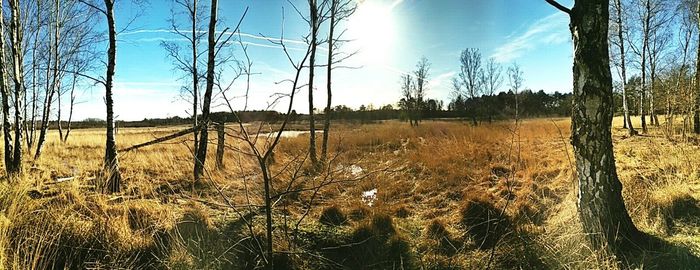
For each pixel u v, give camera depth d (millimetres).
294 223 5406
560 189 6570
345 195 7500
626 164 8008
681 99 12852
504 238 4844
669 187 5160
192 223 4852
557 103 43531
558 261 4043
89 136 25328
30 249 3980
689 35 17969
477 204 5879
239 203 6230
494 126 22641
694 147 8672
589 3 3771
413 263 4645
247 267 4371
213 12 8461
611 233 3896
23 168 7402
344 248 4969
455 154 11352
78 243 4262
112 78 7133
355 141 17219
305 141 16984
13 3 7848
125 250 4293
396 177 9133
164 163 10391
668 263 3557
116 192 6699
